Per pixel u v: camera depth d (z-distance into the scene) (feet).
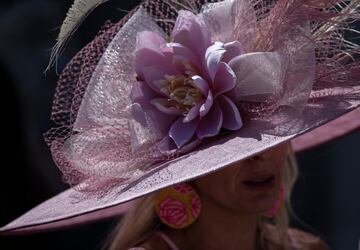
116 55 5.04
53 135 5.06
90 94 5.03
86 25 7.45
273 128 4.70
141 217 5.41
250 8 4.93
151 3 5.08
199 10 5.08
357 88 4.89
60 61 7.82
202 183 5.15
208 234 5.25
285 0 4.87
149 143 4.91
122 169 4.92
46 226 5.81
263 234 5.79
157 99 4.93
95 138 5.01
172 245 5.26
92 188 4.96
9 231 5.31
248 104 4.83
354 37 5.13
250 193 5.07
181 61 4.86
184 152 4.83
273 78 4.76
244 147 4.62
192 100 4.84
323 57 4.92
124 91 5.02
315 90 4.91
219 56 4.75
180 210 5.19
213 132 4.78
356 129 5.97
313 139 6.05
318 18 4.83
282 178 5.48
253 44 4.91
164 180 4.62
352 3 4.88
